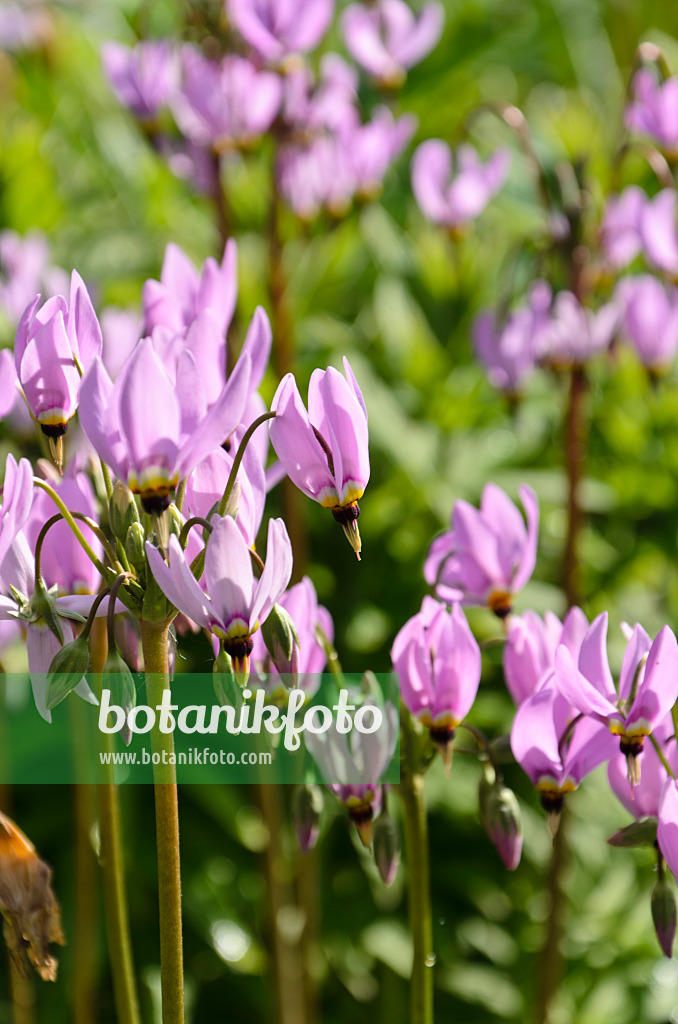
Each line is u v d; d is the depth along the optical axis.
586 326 0.74
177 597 0.54
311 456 0.55
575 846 0.90
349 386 0.55
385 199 1.40
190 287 0.60
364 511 0.95
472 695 0.58
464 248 1.18
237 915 0.83
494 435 1.05
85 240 1.13
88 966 0.70
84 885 0.69
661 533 1.04
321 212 0.83
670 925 0.57
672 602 1.01
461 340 1.17
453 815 0.86
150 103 0.78
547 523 1.00
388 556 0.94
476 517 0.60
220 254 0.79
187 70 0.74
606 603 0.96
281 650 0.55
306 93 0.77
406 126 0.82
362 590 0.93
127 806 0.82
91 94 1.45
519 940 0.85
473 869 0.87
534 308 0.75
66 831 0.81
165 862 0.55
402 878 0.85
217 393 0.57
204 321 0.57
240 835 0.84
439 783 0.83
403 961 0.81
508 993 0.82
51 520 0.55
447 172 0.83
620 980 0.85
